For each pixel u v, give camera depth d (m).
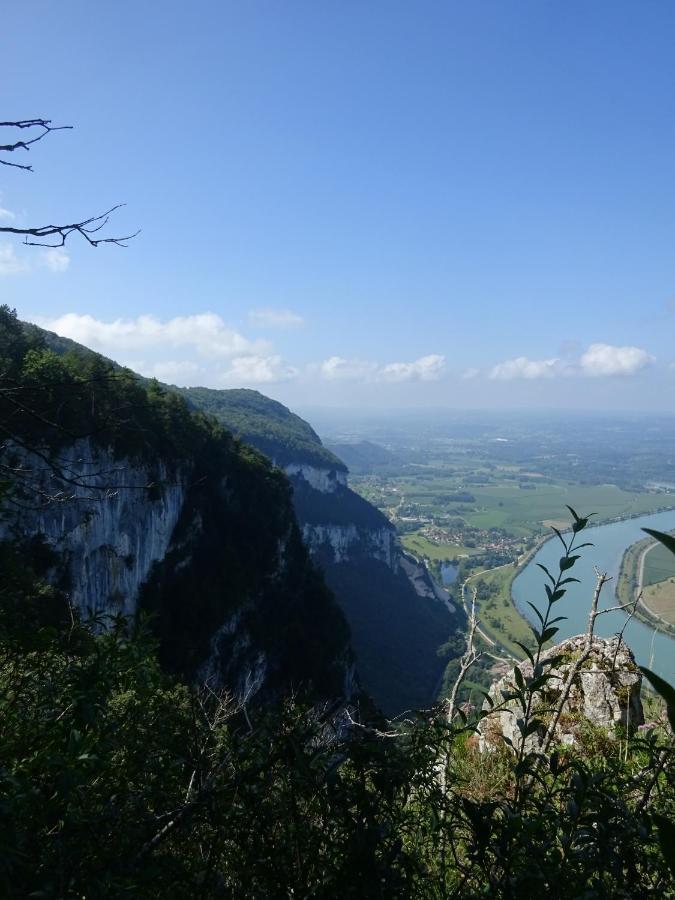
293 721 2.39
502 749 5.17
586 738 5.16
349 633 67.12
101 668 2.71
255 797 2.28
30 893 1.77
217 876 2.34
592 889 1.99
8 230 2.79
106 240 3.03
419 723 2.68
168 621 48.34
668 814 2.93
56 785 2.06
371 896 2.03
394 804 2.40
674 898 2.37
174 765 2.61
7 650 2.95
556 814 2.15
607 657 5.91
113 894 1.85
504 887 1.99
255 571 58.47
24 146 2.81
